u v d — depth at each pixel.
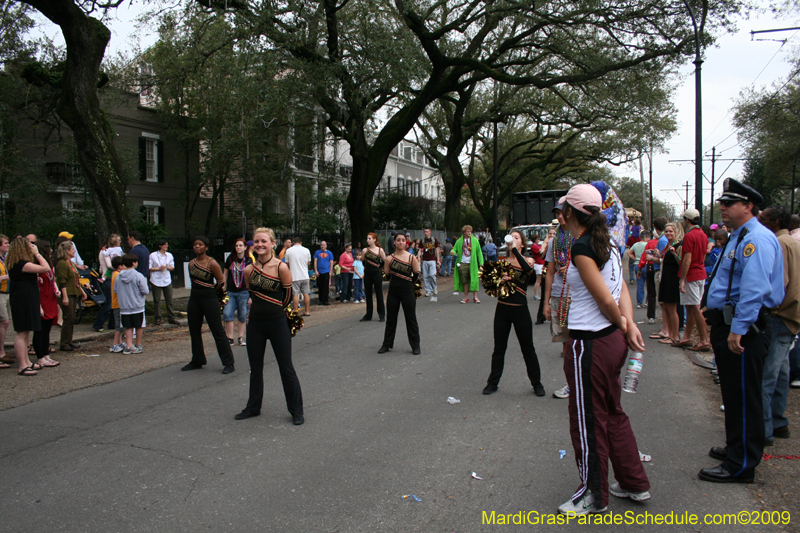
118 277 8.44
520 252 5.97
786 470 3.99
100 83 13.83
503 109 28.16
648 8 17.09
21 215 18.70
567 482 3.86
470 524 3.30
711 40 17.27
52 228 18.25
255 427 5.07
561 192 24.09
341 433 4.88
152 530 3.25
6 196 18.73
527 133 39.78
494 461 4.23
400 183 46.78
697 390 6.13
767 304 3.77
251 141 18.22
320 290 15.31
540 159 35.59
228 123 19.22
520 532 3.21
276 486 3.83
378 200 34.81
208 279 7.26
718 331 3.91
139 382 6.80
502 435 4.78
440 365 7.46
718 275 4.02
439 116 31.05
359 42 15.89
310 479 3.94
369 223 20.31
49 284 7.64
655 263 10.59
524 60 20.81
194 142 24.28
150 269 11.31
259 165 23.34
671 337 8.62
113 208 12.29
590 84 21.56
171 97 20.69
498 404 5.68
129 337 8.54
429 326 10.80
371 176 19.98
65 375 7.17
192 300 7.30
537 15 17.92
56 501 3.62
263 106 15.01
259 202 26.34
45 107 17.73
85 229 18.78
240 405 5.79
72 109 11.83
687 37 17.20
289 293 5.29
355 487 3.80
